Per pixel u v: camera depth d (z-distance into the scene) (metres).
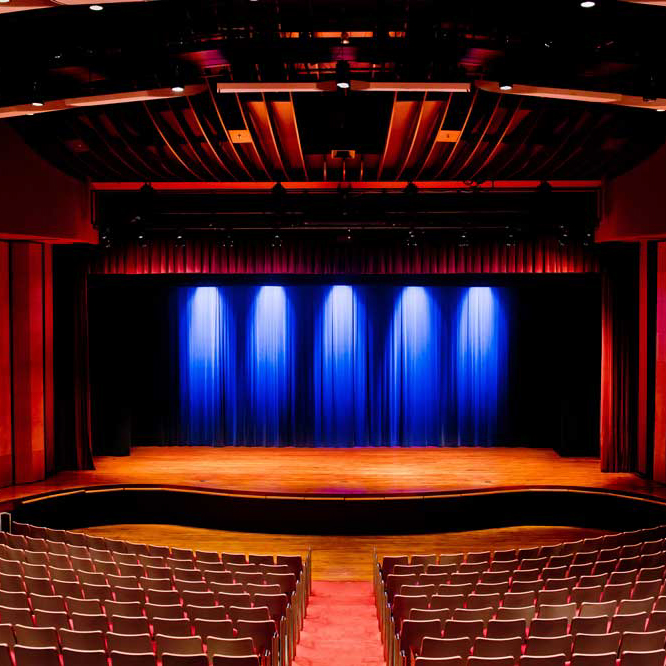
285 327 15.97
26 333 12.65
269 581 7.52
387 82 6.71
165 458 14.84
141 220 12.54
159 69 8.05
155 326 16.09
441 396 15.92
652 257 12.76
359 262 13.73
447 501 12.23
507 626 5.65
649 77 7.16
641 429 13.13
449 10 7.87
